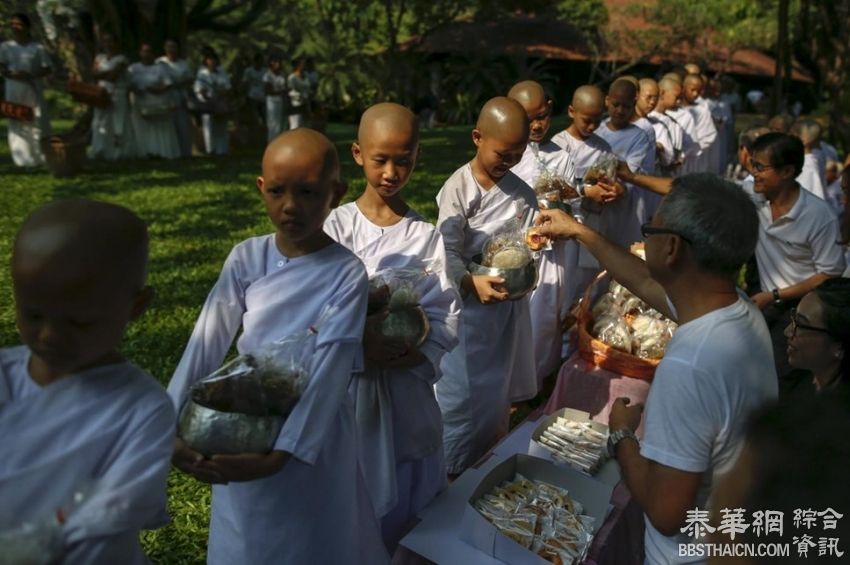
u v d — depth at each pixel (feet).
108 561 5.00
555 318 15.34
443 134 69.77
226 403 6.45
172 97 51.16
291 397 6.62
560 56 98.43
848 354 8.13
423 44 95.96
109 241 4.82
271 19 84.38
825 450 3.37
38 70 41.98
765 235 14.05
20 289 4.73
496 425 13.14
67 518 4.76
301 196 6.77
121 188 37.83
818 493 3.31
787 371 12.59
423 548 9.05
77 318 4.75
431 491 10.28
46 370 5.17
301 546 7.56
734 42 96.99
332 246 7.30
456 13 78.33
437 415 9.91
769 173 13.46
